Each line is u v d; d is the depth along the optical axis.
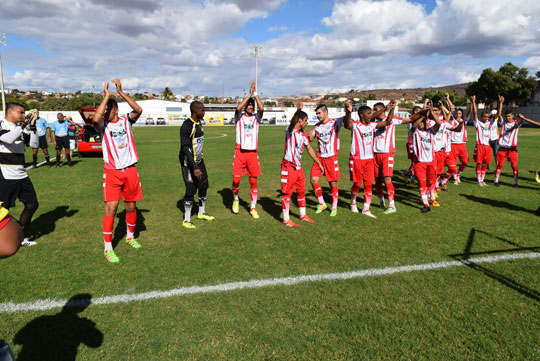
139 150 16.84
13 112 4.09
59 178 9.48
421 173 6.04
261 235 4.75
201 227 5.14
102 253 4.11
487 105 55.16
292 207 6.40
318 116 5.64
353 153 5.81
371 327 2.59
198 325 2.64
